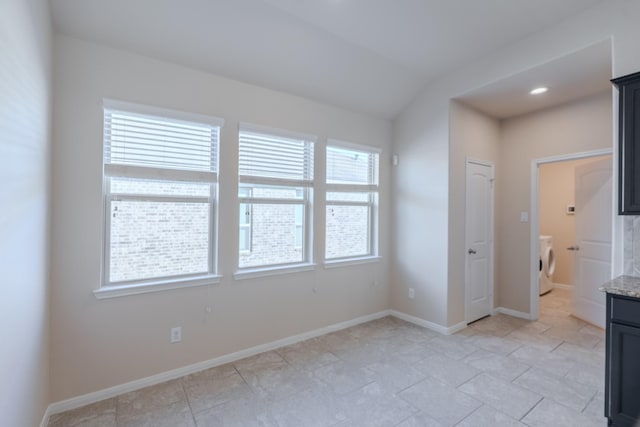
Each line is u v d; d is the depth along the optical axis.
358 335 3.37
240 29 2.46
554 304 4.53
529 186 3.89
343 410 2.08
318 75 3.07
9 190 1.30
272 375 2.53
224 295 2.74
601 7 2.29
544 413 2.04
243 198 2.91
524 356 2.87
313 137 3.29
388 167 4.04
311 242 3.33
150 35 2.27
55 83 2.05
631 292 1.80
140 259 2.40
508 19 2.50
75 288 2.12
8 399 1.33
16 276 1.41
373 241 3.96
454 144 3.49
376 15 2.47
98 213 2.20
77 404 2.12
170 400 2.19
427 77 3.48
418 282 3.72
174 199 2.54
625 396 1.84
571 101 3.50
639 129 2.00
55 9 1.96
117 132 2.30
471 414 2.04
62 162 2.07
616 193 2.16
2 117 1.21
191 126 2.60
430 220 3.60
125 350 2.29
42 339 1.87
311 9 2.40
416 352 2.95
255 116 2.91
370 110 3.74
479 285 3.86
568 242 5.31
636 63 2.11
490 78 3.02
